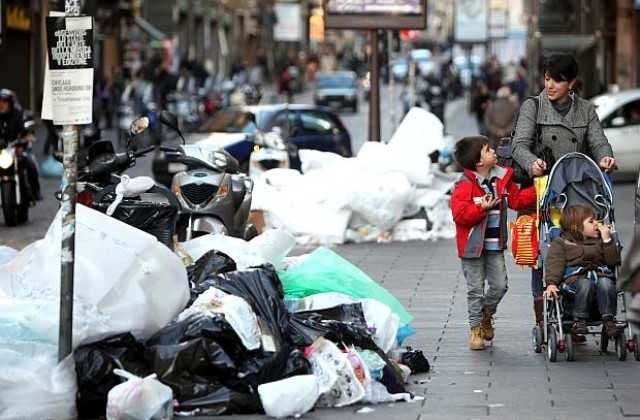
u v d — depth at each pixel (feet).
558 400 62.34
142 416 56.49
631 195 190.90
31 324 58.44
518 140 75.77
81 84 59.62
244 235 103.71
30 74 321.52
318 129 198.59
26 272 61.52
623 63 350.64
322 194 128.98
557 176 72.49
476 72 566.77
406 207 133.59
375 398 61.87
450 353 75.31
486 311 76.64
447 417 58.90
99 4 345.51
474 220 74.08
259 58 580.30
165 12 467.11
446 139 178.91
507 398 62.95
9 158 141.90
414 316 88.53
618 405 60.90
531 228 74.28
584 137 76.23
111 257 60.44
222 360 59.00
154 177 191.11
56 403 56.95
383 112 400.88
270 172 132.26
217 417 58.54
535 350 74.84
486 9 430.20
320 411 60.23
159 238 73.82
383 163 132.67
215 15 558.15
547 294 70.44
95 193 78.13
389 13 155.74
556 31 405.18
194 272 66.69
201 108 333.83
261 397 58.70
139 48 416.46
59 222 62.69
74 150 59.31
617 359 72.43
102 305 59.36
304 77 604.49
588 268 70.64
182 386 58.80
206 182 98.53
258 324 61.05
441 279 105.91
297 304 66.64
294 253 122.52
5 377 56.90
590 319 72.43
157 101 310.86
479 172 74.74
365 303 67.72
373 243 130.72
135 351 59.36
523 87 391.24
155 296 60.70
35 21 322.34
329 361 61.46
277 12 575.79
